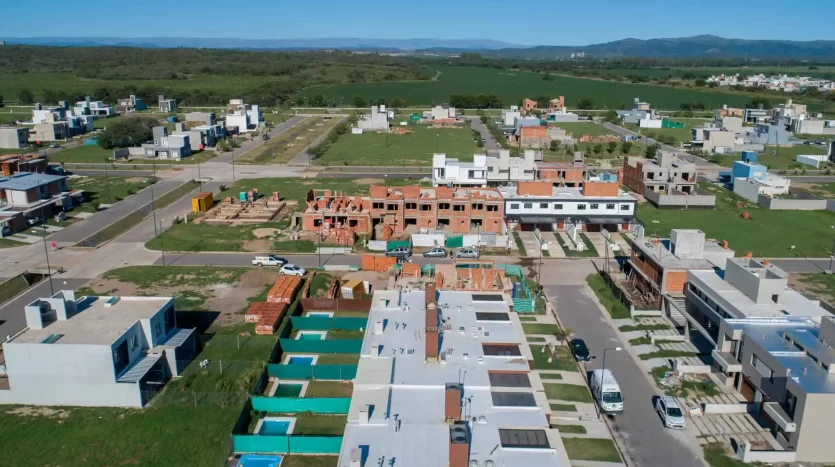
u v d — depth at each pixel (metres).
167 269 95.88
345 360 68.81
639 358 68.62
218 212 127.56
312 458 51.41
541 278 93.88
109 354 57.06
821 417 49.25
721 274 74.75
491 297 69.00
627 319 78.19
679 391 61.41
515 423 46.41
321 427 56.19
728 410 57.62
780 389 52.81
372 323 62.16
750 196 144.38
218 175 167.12
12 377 57.94
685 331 72.31
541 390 50.81
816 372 52.16
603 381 59.38
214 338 72.12
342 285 87.00
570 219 116.44
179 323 76.50
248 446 52.00
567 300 85.31
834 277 95.19
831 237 115.88
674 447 52.88
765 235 117.12
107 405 58.41
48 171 149.38
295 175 167.38
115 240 110.94
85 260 100.06
